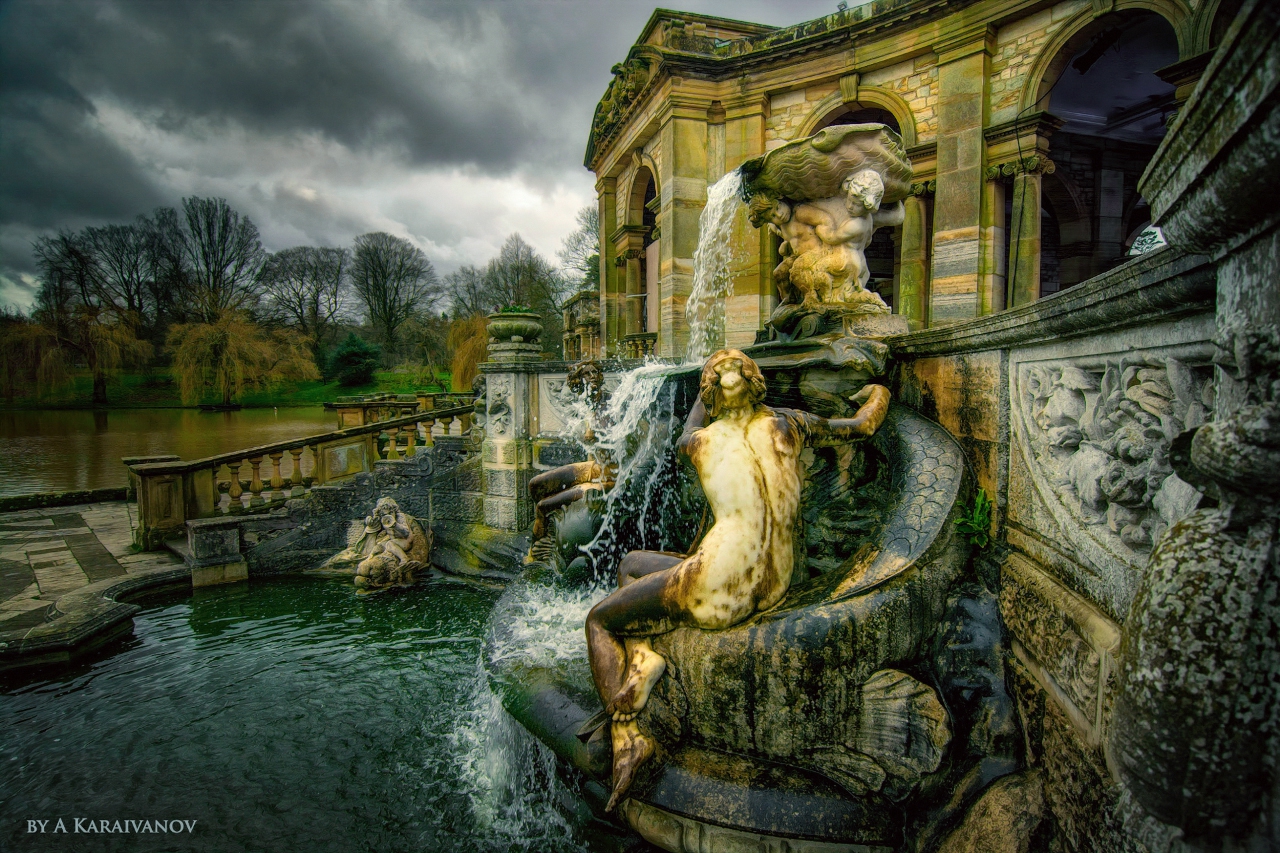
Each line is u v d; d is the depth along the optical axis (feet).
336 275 167.32
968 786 7.76
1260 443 3.54
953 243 37.35
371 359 150.71
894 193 14.85
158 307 146.72
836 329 13.76
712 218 21.17
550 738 10.13
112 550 29.37
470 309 154.10
